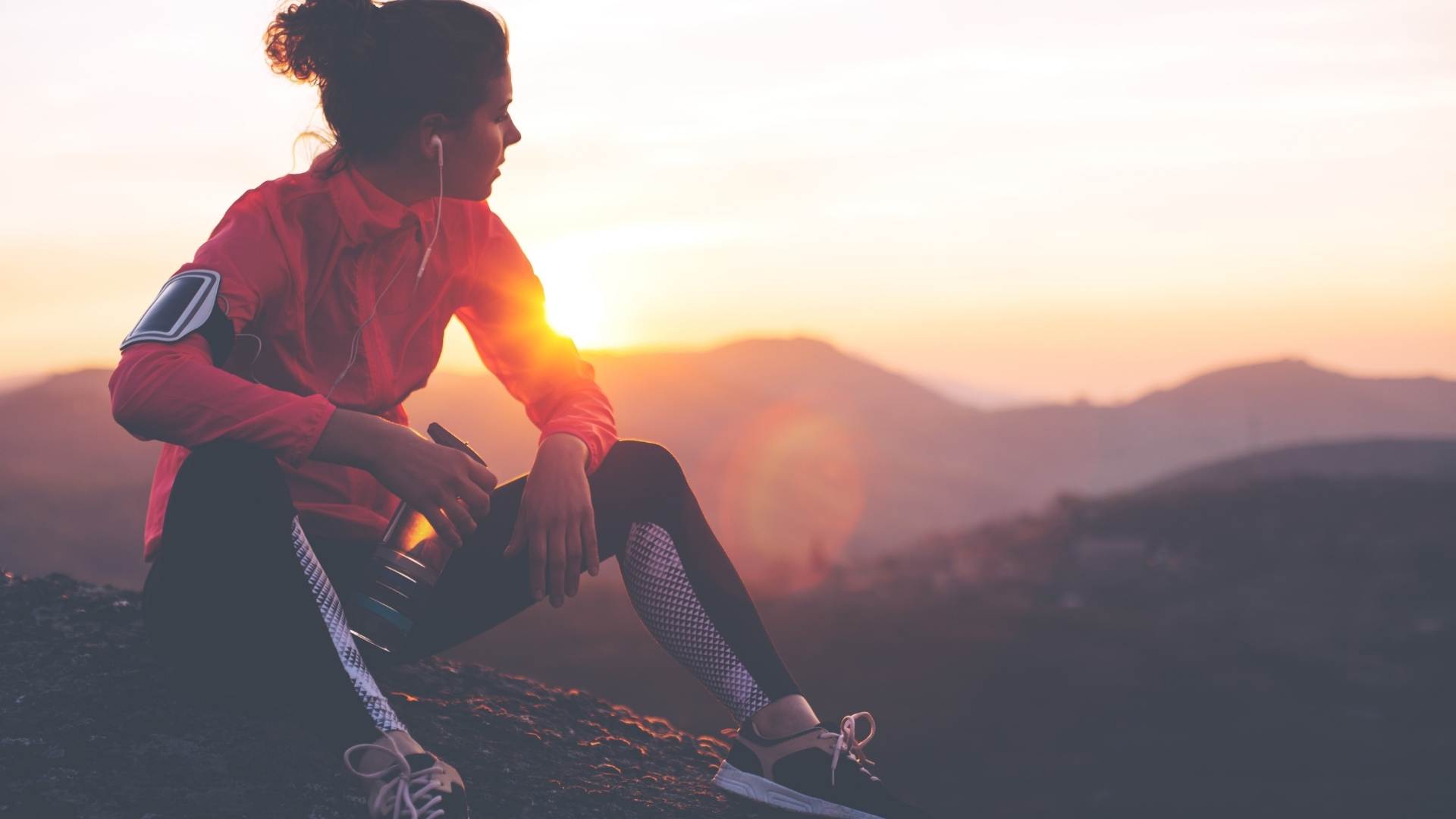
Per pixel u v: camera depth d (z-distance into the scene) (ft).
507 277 6.71
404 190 5.93
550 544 5.90
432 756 5.20
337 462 5.34
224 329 5.41
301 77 5.83
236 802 5.58
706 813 6.93
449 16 5.60
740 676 6.38
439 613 6.15
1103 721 164.76
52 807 5.23
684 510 6.49
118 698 6.40
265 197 5.70
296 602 5.30
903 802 6.18
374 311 5.99
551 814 6.46
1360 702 177.78
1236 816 125.29
